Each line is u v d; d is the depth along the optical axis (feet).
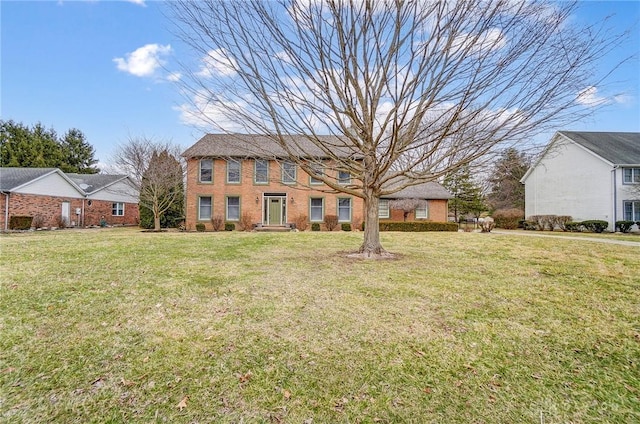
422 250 26.68
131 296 13.14
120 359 8.21
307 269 18.38
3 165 88.74
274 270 18.06
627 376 7.62
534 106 16.96
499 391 7.05
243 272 17.49
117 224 82.28
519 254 24.54
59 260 20.24
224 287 14.58
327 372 7.73
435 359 8.38
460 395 6.91
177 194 64.34
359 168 22.13
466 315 11.41
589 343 9.33
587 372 7.80
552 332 10.06
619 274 17.69
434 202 65.46
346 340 9.39
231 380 7.38
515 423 6.07
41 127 101.55
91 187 77.15
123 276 16.35
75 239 32.40
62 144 105.40
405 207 61.52
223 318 10.93
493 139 18.25
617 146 64.54
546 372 7.80
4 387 6.95
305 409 6.45
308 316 11.17
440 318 11.12
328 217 57.98
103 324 10.33
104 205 78.69
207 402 6.63
